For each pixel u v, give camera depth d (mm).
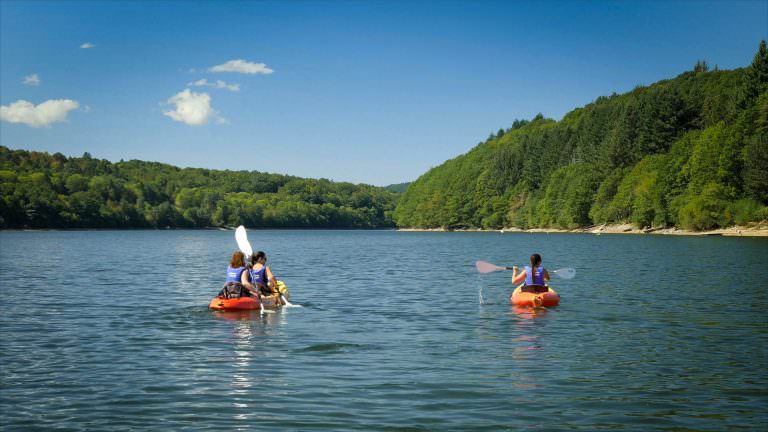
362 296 20766
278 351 11781
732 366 10547
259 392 8969
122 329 14234
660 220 102625
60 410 8156
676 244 62531
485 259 43375
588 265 34875
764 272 29250
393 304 18656
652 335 13430
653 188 104812
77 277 28516
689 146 104750
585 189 132000
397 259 43625
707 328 14273
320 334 13586
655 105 129000
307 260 42500
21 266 35969
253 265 18172
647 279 26031
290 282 25906
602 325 14727
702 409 8188
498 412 8047
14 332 13883
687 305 18125
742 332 13742
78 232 147750
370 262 40156
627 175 120188
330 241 95500
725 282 24609
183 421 7727
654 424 7617
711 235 89062
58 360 11055
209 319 15727
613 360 11000
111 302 19250
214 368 10422
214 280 27312
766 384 9398
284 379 9695
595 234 114438
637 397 8719
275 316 16234
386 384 9375
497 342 12672
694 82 168375
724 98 126188
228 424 7617
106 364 10727
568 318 15859
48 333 13734
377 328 14375
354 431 7359
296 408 8227
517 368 10406
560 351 11773
